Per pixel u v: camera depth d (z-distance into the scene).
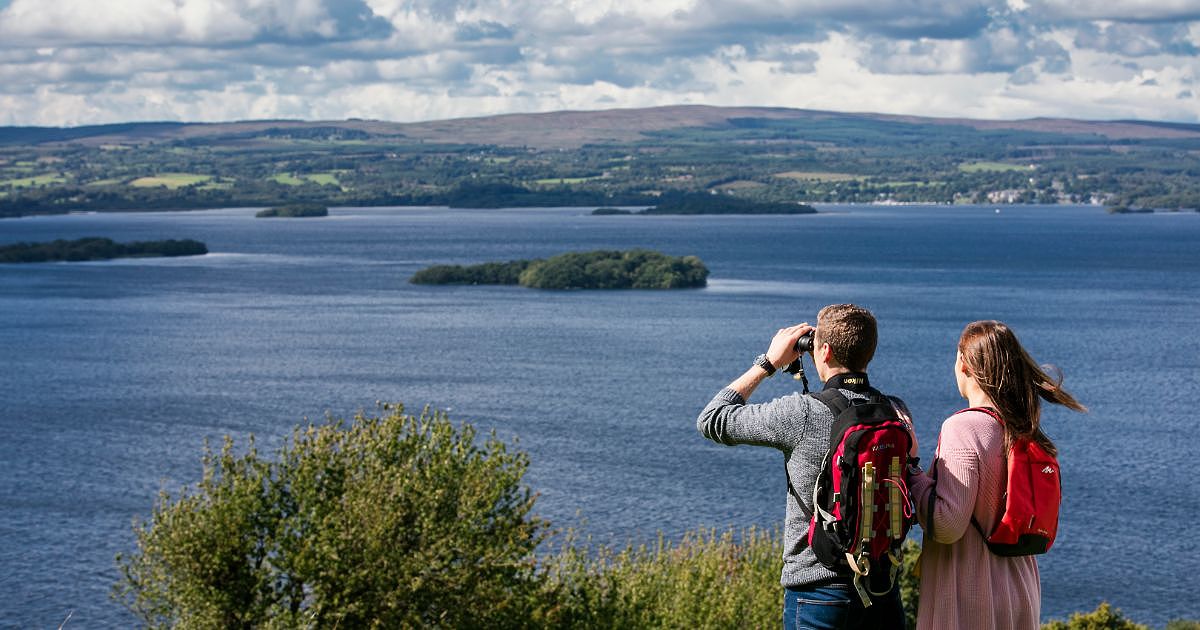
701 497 65.75
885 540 4.71
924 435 86.12
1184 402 100.75
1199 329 152.62
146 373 117.38
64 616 45.81
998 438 4.86
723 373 116.25
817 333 5.11
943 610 4.98
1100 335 146.25
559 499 64.62
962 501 4.78
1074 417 93.94
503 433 84.62
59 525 60.06
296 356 129.12
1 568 52.12
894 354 126.62
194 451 80.06
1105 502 65.94
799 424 4.94
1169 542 57.62
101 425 90.25
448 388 106.69
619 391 104.81
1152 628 45.16
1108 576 52.12
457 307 185.50
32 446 81.62
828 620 4.93
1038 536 4.82
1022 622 4.99
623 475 71.00
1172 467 75.25
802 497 4.95
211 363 123.94
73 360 126.69
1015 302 184.88
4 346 138.25
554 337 146.12
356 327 157.62
